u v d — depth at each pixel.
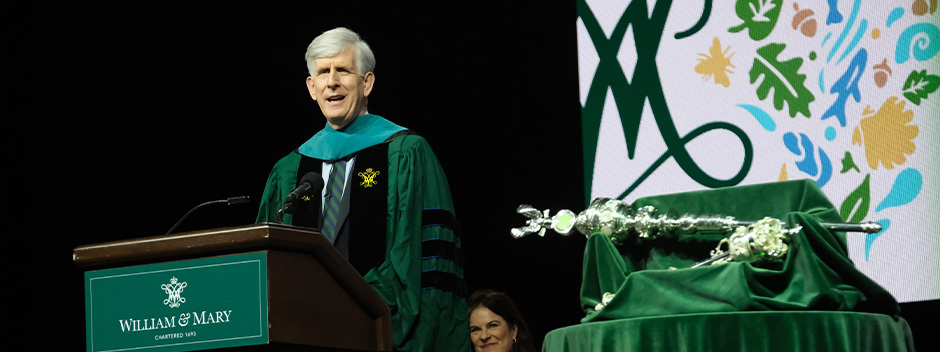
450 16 10.18
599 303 5.46
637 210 5.76
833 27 7.62
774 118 7.77
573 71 9.77
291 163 6.39
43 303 9.73
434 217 5.88
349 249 5.91
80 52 10.14
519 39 9.98
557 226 5.78
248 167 10.36
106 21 10.23
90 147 10.09
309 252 3.93
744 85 7.94
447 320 5.68
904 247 7.08
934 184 7.04
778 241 5.04
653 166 8.23
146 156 10.23
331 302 4.01
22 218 9.80
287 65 10.44
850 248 7.27
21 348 9.59
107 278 3.91
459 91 10.10
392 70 10.24
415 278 5.63
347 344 4.06
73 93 10.09
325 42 6.23
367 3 10.35
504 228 9.86
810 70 7.67
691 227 5.47
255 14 10.47
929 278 6.95
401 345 5.48
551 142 9.77
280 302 3.76
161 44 10.35
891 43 7.36
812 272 4.93
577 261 9.59
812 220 5.12
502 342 7.64
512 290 9.76
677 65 8.25
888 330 4.97
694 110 8.12
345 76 6.23
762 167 7.76
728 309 4.85
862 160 7.35
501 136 9.95
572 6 9.85
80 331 9.81
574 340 5.25
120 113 10.21
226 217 10.30
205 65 10.43
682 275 5.03
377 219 5.93
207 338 3.76
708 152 8.00
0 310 9.60
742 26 8.02
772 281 5.00
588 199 8.45
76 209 9.98
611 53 8.57
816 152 7.55
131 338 3.85
